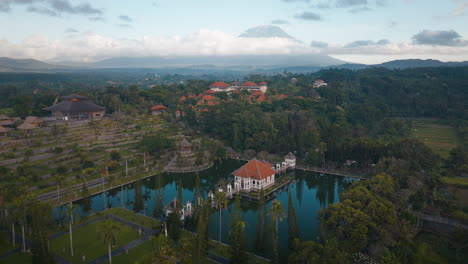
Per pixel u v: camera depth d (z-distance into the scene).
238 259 80.12
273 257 83.56
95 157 162.38
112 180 142.62
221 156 193.00
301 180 165.38
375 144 164.12
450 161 153.75
